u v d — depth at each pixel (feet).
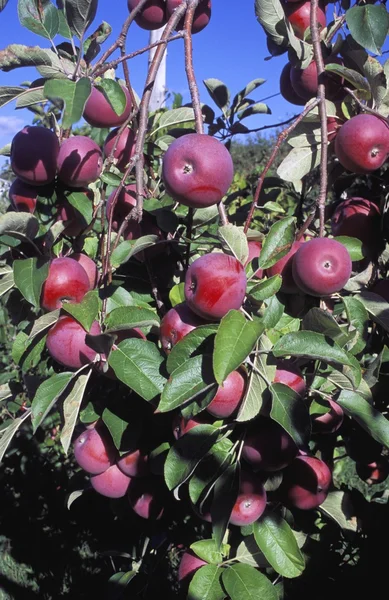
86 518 5.34
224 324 2.54
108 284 3.21
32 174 3.24
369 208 3.72
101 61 3.16
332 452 4.29
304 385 2.90
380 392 3.82
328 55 3.90
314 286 2.94
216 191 2.84
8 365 8.27
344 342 2.86
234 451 3.00
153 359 2.93
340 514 3.86
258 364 2.79
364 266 3.77
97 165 3.35
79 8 3.20
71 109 2.57
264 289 2.81
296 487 3.48
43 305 3.16
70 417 3.07
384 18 3.23
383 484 8.05
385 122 3.41
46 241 3.21
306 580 3.88
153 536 4.12
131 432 3.29
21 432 6.50
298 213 4.66
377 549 3.97
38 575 6.28
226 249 2.88
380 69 3.40
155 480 3.65
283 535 3.12
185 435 2.92
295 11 3.96
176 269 3.90
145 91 3.27
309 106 3.24
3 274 3.32
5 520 6.72
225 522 2.84
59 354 3.01
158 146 3.99
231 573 3.02
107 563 5.91
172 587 4.91
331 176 3.82
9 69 3.25
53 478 6.81
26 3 3.28
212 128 4.91
